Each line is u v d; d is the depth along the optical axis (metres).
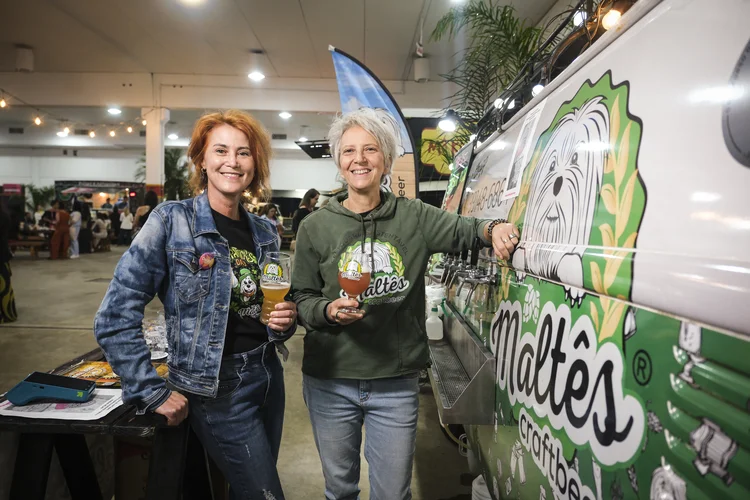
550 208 1.14
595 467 0.83
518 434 1.26
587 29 1.66
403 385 1.59
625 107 0.88
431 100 10.44
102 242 14.99
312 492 2.45
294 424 3.21
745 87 0.59
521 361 1.25
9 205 13.16
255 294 1.54
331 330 1.57
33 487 1.45
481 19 3.75
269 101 10.66
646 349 0.70
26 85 10.49
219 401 1.46
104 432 1.40
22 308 6.46
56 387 1.55
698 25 0.74
